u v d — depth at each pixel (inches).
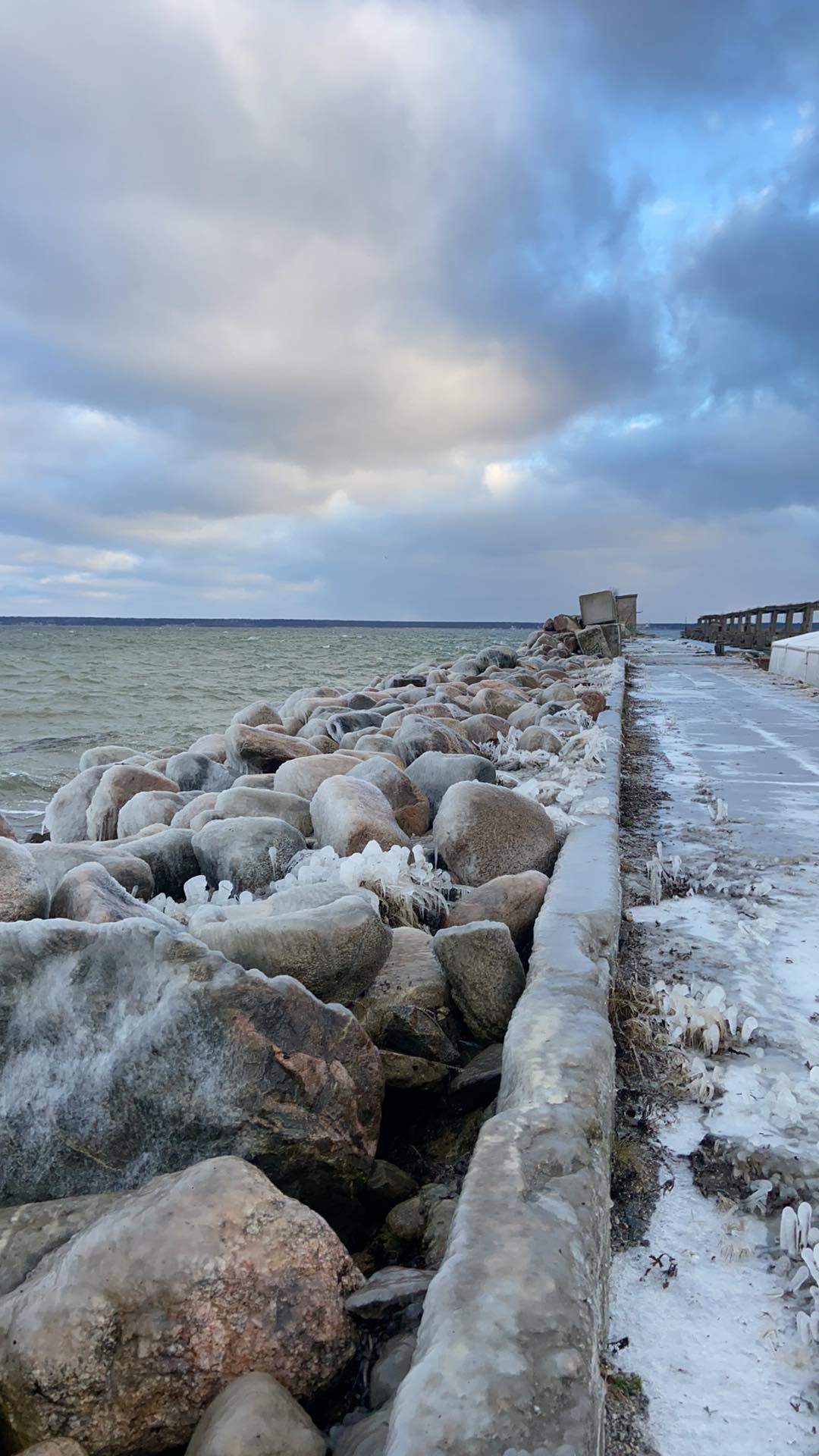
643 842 245.3
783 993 150.6
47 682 1569.9
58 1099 114.4
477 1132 133.3
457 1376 66.1
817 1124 113.2
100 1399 81.7
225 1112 112.3
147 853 226.1
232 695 1393.9
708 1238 96.6
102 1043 115.6
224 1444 74.7
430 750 325.7
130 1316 83.1
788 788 312.5
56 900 157.0
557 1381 66.0
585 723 429.1
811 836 249.8
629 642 1423.5
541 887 189.0
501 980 151.9
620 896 183.3
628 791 308.5
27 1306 85.4
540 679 698.2
